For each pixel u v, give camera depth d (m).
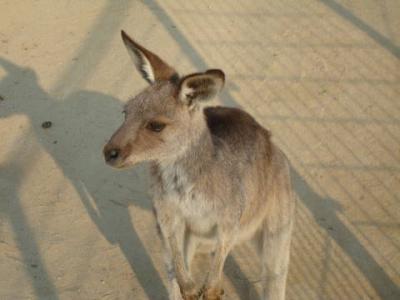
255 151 1.22
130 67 1.86
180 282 1.22
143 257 1.41
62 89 1.80
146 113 1.11
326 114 1.70
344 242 1.42
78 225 1.47
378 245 1.41
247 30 1.99
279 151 1.30
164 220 1.19
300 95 1.76
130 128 1.11
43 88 1.81
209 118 1.21
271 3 2.11
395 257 1.38
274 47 1.92
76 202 1.51
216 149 1.15
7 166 1.59
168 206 1.17
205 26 2.01
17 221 1.47
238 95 1.76
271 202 1.28
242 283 1.37
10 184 1.55
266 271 1.31
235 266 1.40
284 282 1.31
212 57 1.89
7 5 2.12
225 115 1.23
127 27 2.01
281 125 1.67
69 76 1.84
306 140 1.63
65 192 1.53
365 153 1.60
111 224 1.47
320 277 1.36
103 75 1.84
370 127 1.66
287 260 1.31
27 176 1.57
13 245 1.42
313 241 1.42
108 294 1.34
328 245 1.41
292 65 1.85
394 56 1.87
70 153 1.63
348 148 1.61
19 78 1.84
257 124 1.27
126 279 1.37
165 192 1.16
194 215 1.17
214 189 1.14
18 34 1.99
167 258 1.24
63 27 2.02
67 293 1.33
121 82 1.82
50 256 1.40
